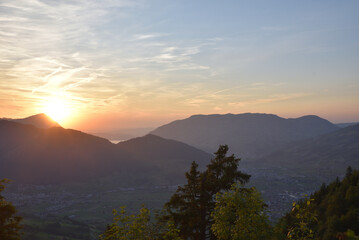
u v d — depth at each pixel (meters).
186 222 30.39
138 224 18.59
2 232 17.19
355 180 109.62
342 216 64.69
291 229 16.88
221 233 20.00
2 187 18.41
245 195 20.20
